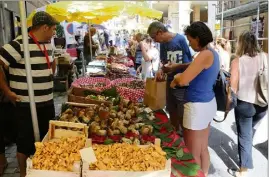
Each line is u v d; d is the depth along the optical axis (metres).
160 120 2.89
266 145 4.12
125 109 2.98
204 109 2.52
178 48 3.67
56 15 5.15
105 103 3.18
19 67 2.65
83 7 5.09
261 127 3.98
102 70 6.46
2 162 3.34
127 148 1.96
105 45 13.62
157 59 6.48
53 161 1.80
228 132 4.80
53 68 3.16
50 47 2.86
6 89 2.65
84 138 2.09
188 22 10.34
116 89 3.83
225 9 8.77
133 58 9.07
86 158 1.79
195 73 2.37
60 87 7.98
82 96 3.71
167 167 1.81
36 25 2.63
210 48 2.47
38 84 2.73
